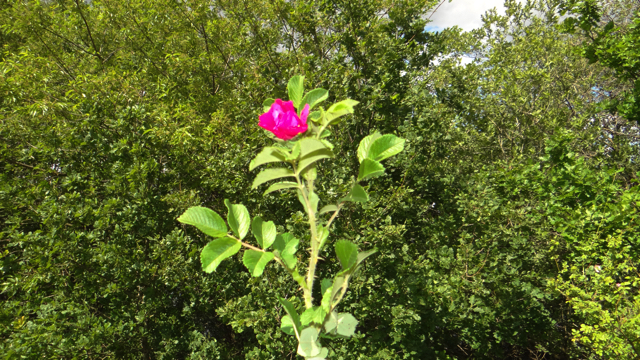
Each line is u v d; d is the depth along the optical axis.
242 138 5.14
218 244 0.90
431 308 5.16
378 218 4.96
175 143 4.66
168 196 4.46
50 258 3.75
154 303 4.47
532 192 6.02
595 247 4.13
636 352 3.38
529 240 6.27
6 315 3.61
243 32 6.71
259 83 5.41
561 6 5.16
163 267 4.27
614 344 3.48
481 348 6.09
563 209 4.59
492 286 5.67
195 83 7.11
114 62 7.99
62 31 7.62
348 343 4.87
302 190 0.95
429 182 6.64
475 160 8.55
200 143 5.12
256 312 4.12
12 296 3.82
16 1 6.98
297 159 0.90
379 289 5.02
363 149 0.99
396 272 5.10
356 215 5.41
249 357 4.23
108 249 4.09
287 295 4.47
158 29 7.74
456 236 6.16
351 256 0.93
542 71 8.59
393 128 6.12
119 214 4.35
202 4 7.01
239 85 6.15
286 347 4.25
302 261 4.46
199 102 6.82
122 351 4.24
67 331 3.98
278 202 5.20
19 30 7.08
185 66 6.89
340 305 4.86
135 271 4.29
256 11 6.98
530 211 5.76
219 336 6.38
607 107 5.33
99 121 4.57
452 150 8.09
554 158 4.73
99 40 8.40
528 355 7.95
